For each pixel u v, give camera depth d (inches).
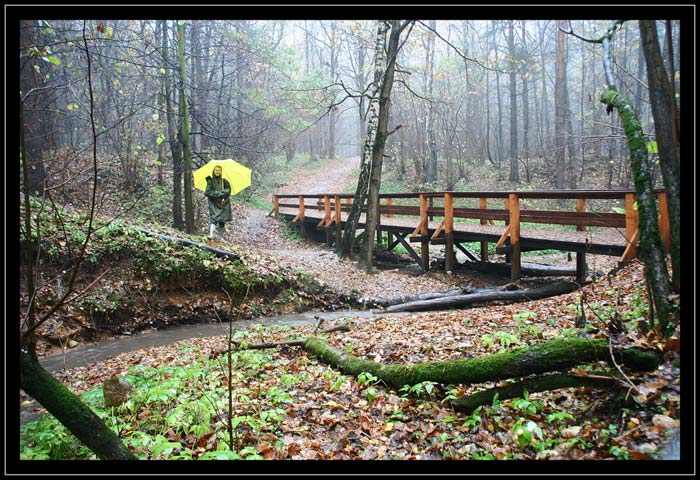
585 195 298.0
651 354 118.8
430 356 186.9
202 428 127.6
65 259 288.8
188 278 335.9
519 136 1411.2
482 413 130.6
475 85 1074.7
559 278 364.5
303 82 759.1
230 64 810.2
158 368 201.2
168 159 686.5
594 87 1078.4
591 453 103.7
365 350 206.1
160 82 603.5
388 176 1123.3
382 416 141.9
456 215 426.3
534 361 126.6
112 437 101.8
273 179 1154.0
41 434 110.8
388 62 451.5
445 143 993.5
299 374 183.2
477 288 377.1
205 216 648.4
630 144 133.5
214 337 275.1
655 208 129.6
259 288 359.9
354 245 560.1
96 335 280.4
